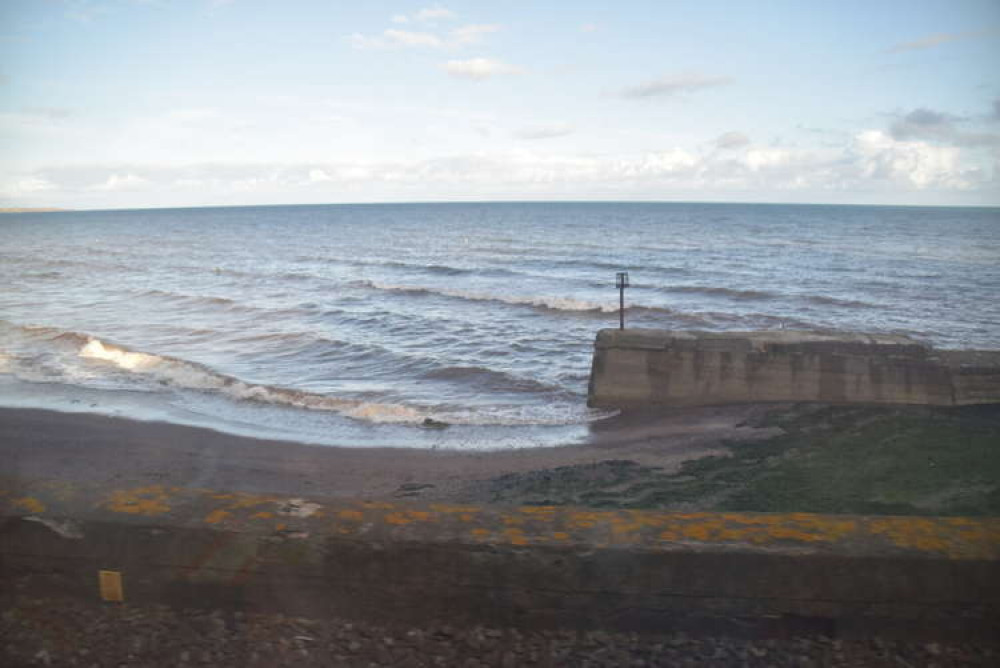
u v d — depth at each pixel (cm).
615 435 973
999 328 2125
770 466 750
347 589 301
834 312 2452
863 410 959
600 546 289
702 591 287
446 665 280
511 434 1012
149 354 1545
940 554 279
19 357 1591
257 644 289
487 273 3772
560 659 282
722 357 1058
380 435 1021
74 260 4784
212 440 991
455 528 303
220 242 7006
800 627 288
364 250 5597
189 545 304
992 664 273
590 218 11419
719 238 6438
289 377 1455
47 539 312
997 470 685
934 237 6356
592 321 2178
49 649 287
